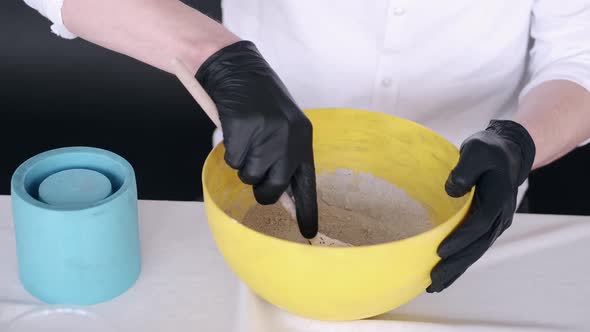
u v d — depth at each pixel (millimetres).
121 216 763
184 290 812
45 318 761
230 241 678
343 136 894
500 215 731
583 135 946
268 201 745
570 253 889
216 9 2488
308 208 749
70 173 795
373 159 900
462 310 802
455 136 1187
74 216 726
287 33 1097
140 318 771
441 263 702
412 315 792
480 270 859
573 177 2156
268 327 756
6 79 2338
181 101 2342
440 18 1047
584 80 966
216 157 786
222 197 828
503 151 756
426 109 1144
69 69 2400
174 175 2082
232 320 776
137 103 2312
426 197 870
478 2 1038
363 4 1041
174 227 910
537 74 1047
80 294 776
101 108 2277
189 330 760
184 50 801
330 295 673
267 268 667
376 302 691
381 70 1100
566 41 1021
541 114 919
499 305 810
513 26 1072
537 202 2070
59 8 863
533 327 777
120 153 2137
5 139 2133
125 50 864
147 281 821
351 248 629
